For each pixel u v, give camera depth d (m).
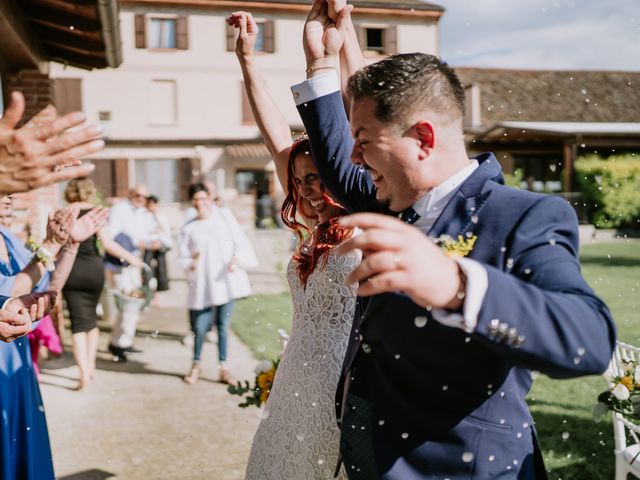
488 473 1.35
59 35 6.00
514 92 30.27
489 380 1.32
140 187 8.92
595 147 24.38
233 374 5.56
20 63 6.20
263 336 6.85
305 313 2.07
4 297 2.19
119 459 3.82
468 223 1.31
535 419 4.19
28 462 2.35
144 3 25.94
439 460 1.36
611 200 20.23
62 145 1.14
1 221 2.72
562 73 31.59
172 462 3.78
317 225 2.18
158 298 9.13
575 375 1.01
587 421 4.13
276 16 26.62
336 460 1.91
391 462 1.38
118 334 6.03
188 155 26.80
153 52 26.20
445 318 0.98
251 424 4.39
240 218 24.80
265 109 2.23
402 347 1.35
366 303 1.58
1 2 4.50
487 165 1.39
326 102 1.79
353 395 1.49
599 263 12.56
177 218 26.48
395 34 27.09
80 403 4.83
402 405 1.39
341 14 1.83
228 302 5.32
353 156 1.40
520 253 1.18
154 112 26.59
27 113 6.61
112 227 7.12
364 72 1.34
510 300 0.96
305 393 2.00
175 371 5.70
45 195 6.40
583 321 0.99
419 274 0.91
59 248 2.36
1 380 2.29
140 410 4.68
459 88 1.36
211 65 26.75
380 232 0.90
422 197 1.40
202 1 26.25
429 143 1.32
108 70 25.86
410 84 1.29
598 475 3.37
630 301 8.20
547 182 23.86
